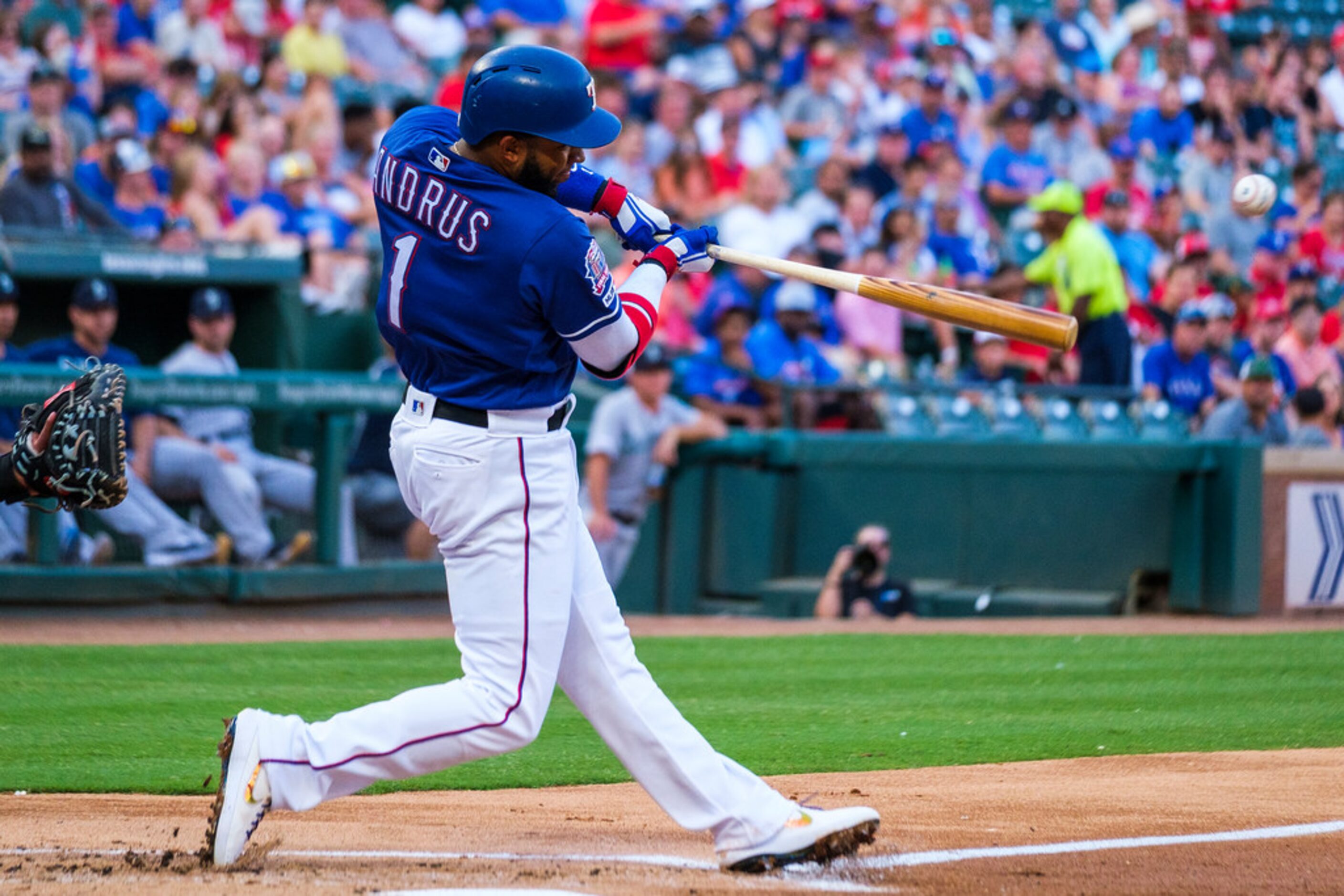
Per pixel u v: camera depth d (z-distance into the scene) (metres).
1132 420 39.91
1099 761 17.61
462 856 12.44
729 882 11.59
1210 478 35.91
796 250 42.31
